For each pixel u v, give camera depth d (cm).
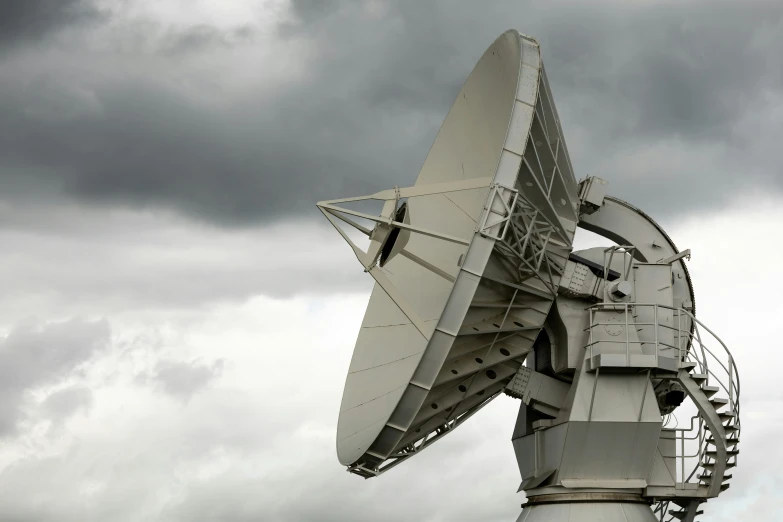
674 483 2761
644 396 2620
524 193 2614
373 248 2939
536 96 2419
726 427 2719
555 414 2769
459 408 2722
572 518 2650
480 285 2611
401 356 2808
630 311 2738
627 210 3053
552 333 2808
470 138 2931
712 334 2716
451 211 2922
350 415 2781
